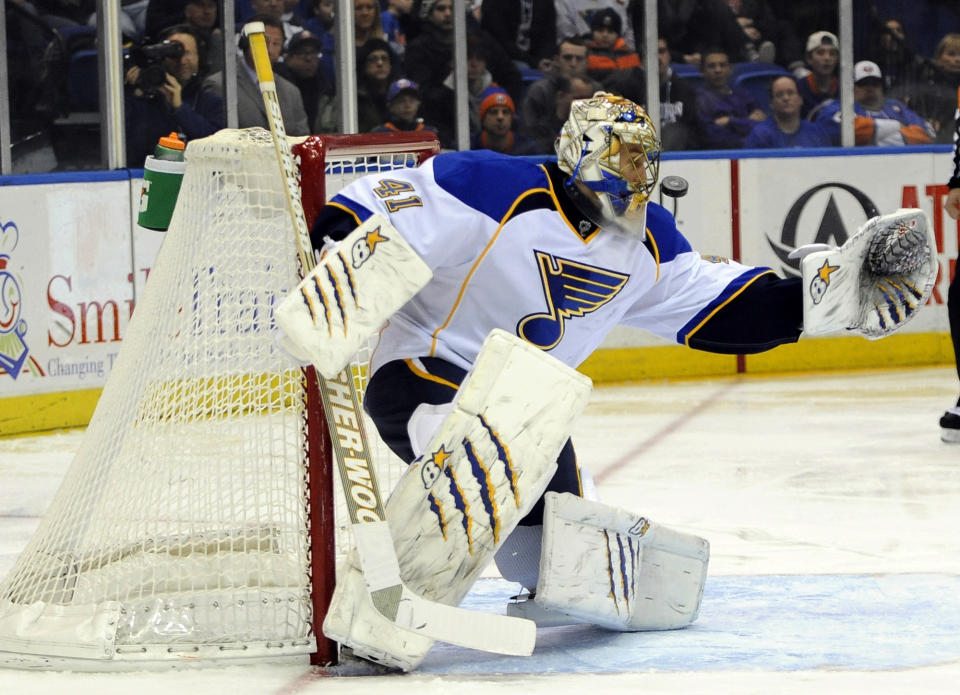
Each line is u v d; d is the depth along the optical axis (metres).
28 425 22.27
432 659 9.75
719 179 27.22
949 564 12.70
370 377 10.33
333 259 8.67
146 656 9.39
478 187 9.64
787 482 17.06
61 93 25.94
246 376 9.76
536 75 28.17
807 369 27.86
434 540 9.18
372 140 10.24
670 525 14.73
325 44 26.55
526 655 9.20
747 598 11.49
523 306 9.95
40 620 9.63
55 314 22.48
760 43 29.11
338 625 9.04
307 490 9.44
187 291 9.90
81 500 10.05
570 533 9.73
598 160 9.71
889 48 29.92
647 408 23.39
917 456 18.69
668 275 10.70
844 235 27.94
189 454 9.89
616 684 8.95
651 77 27.77
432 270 9.60
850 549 13.44
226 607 9.65
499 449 9.18
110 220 23.09
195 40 25.75
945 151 28.20
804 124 29.62
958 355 19.47
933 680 8.97
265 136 10.02
